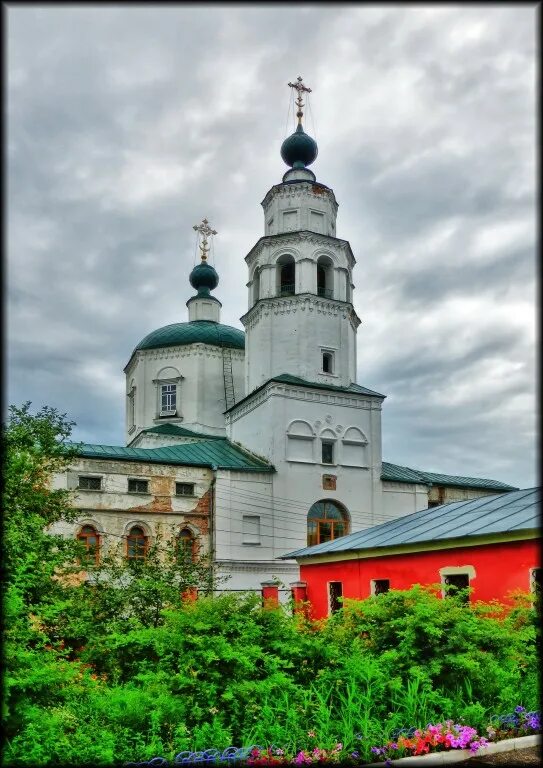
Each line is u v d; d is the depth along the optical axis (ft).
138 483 113.70
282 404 126.11
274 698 35.63
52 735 28.78
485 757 32.53
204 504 117.60
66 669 30.96
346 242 140.97
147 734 32.96
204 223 184.34
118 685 40.60
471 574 59.21
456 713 36.78
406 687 38.37
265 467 121.90
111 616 61.00
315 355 132.77
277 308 135.54
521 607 46.37
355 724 34.45
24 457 57.93
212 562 113.19
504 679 38.45
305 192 141.38
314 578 85.20
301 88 150.61
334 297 138.51
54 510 67.15
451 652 39.45
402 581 68.08
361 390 135.54
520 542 54.60
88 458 110.42
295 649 38.45
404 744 32.24
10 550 34.50
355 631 44.47
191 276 179.63
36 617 35.06
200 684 34.47
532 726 35.94
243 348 164.96
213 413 158.30
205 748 31.71
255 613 39.37
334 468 128.36
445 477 150.41
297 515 122.52
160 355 163.22
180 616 37.42
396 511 133.18
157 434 150.92
